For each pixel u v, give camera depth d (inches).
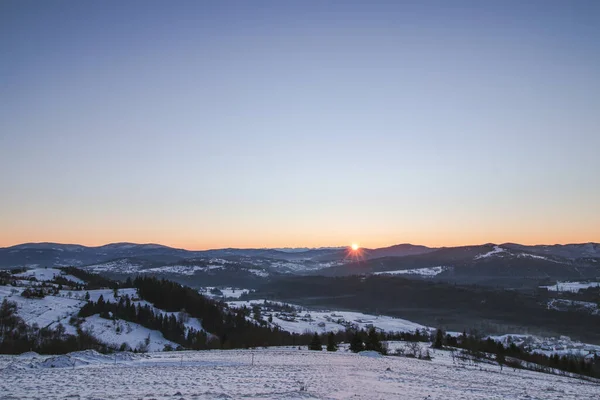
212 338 7647.6
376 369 2504.9
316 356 3437.5
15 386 1486.2
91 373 1948.8
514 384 2151.8
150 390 1413.6
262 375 1972.2
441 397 1483.8
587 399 1658.5
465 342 5994.1
